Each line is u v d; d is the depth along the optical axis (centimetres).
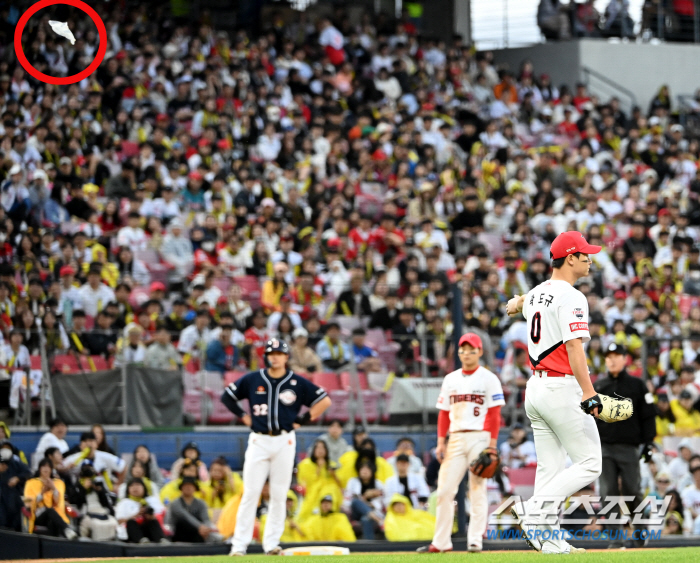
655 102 9688
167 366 5047
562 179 8088
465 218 7031
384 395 5169
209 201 6638
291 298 5706
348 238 6316
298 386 3494
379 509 4428
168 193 6456
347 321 5619
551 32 10556
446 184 7594
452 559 2448
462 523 4022
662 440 4844
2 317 4828
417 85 9250
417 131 8188
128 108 7581
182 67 8169
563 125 9194
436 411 5197
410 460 4644
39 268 5322
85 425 4816
